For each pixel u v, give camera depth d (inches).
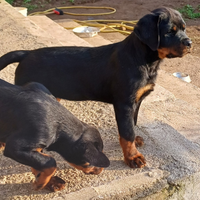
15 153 23.1
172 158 30.7
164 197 28.7
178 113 40.6
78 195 26.0
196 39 87.9
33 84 26.7
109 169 29.0
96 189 26.7
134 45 29.4
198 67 70.7
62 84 31.6
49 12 104.6
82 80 31.2
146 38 28.1
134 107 29.7
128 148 29.3
